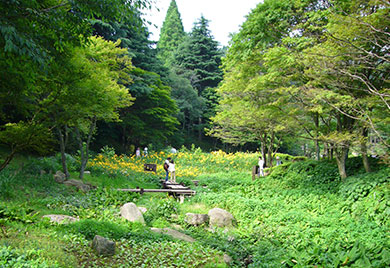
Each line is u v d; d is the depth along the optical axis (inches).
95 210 381.7
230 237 336.5
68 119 408.5
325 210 389.4
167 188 592.1
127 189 530.9
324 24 407.2
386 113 363.9
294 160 912.9
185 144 1612.9
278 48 386.3
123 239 271.0
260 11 465.1
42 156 585.3
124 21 297.4
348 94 365.4
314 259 222.2
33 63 243.6
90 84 411.8
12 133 335.0
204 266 237.3
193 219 396.2
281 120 514.0
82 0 262.5
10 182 390.9
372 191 354.9
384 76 375.6
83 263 207.2
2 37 213.2
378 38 282.7
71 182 487.8
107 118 589.9
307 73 361.1
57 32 259.1
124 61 620.7
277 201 459.2
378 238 272.1
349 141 394.0
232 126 726.5
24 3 224.5
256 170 706.2
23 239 215.3
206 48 1838.1
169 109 1227.9
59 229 262.2
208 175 826.8
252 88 466.6
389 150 336.5
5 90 301.4
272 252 282.2
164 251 258.5
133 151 1263.5
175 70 1743.4
